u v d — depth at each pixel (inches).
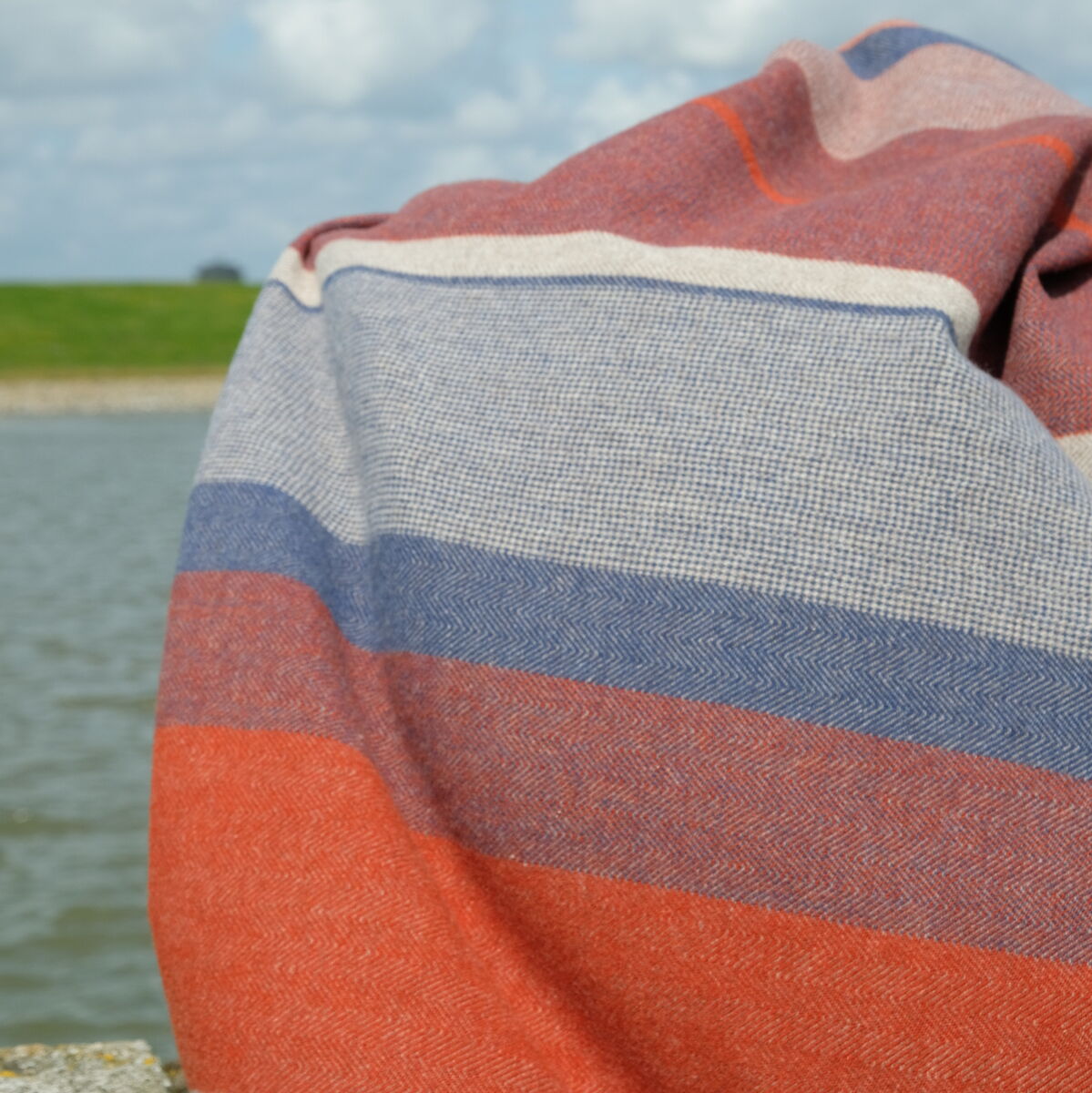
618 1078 35.2
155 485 619.2
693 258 41.3
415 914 35.3
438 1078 34.0
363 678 39.6
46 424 954.7
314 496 42.5
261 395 44.0
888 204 42.6
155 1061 49.0
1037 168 44.4
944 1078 33.8
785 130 53.1
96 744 228.2
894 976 33.9
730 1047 34.7
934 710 35.1
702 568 36.4
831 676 35.4
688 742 35.3
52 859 179.2
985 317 41.3
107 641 307.1
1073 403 43.3
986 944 33.9
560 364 40.1
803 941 34.3
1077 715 35.0
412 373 41.1
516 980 35.8
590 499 37.6
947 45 58.1
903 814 34.5
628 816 35.2
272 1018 35.1
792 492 36.6
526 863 35.8
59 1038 136.5
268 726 37.9
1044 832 34.3
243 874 36.5
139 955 154.8
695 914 34.7
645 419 38.2
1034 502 36.1
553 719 36.0
